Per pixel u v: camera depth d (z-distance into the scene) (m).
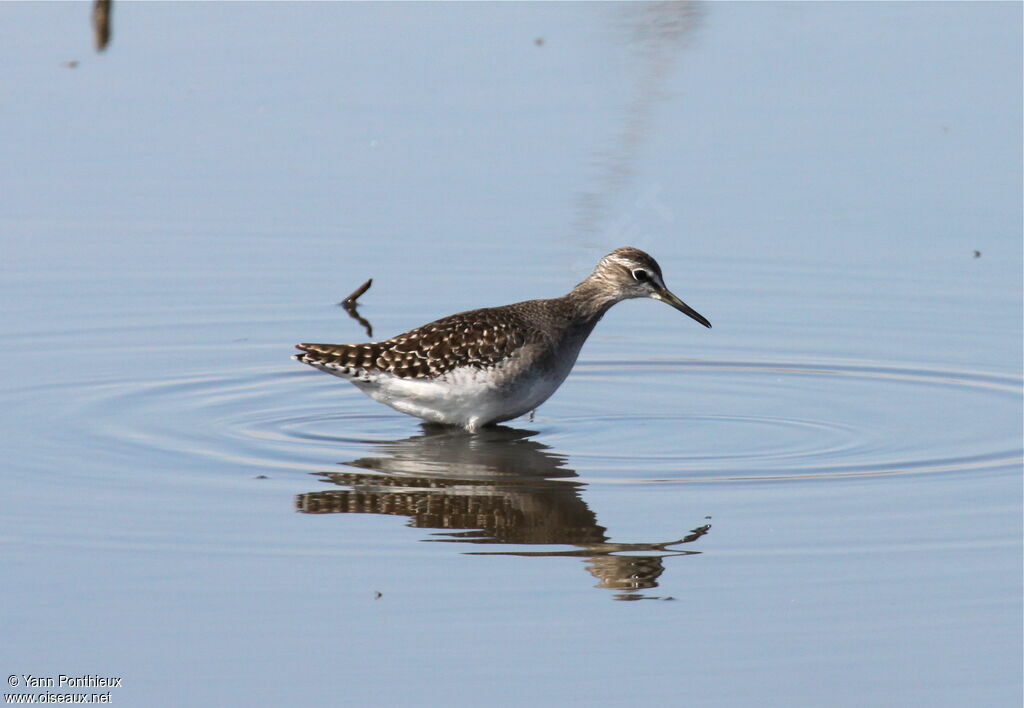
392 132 26.33
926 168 24.92
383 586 12.59
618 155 25.47
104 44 29.61
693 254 22.55
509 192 24.28
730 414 17.53
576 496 14.69
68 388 18.02
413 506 14.41
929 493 14.73
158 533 13.63
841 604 12.27
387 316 20.64
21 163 25.03
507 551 13.34
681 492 14.81
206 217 23.61
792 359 19.47
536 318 17.20
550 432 16.94
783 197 24.12
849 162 25.14
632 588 12.57
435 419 17.03
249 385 18.44
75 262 22.06
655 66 28.59
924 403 17.77
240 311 20.81
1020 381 18.41
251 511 14.21
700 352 19.86
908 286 21.48
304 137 26.20
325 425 17.09
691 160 25.31
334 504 14.42
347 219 23.53
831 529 13.80
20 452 15.81
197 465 15.51
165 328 20.17
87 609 12.12
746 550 13.34
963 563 13.01
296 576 12.76
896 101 27.33
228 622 11.93
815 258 22.39
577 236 22.94
